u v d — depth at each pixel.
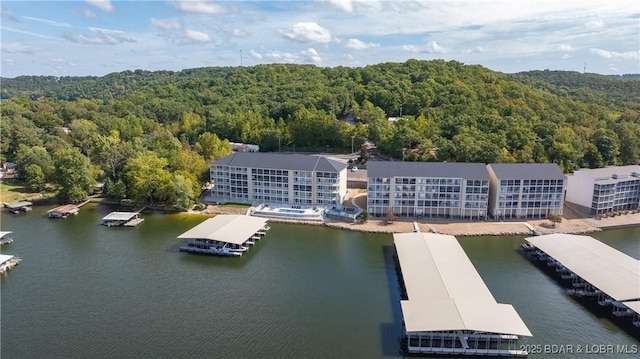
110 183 188.50
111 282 110.56
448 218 152.50
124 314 95.25
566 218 153.50
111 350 82.50
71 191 176.62
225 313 95.19
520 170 150.88
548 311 95.25
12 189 197.75
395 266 118.50
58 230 150.00
